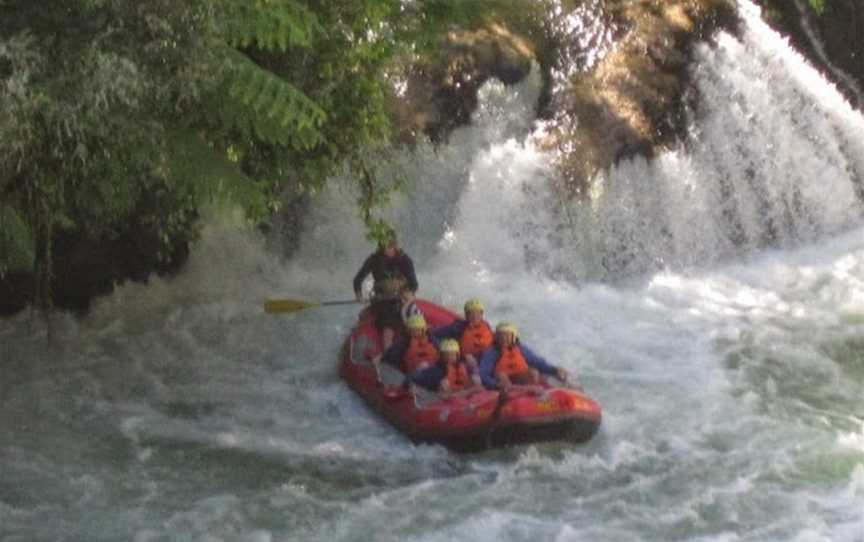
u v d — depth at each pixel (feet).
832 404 49.44
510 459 44.01
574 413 43.83
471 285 59.06
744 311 58.18
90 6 34.42
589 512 40.88
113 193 41.86
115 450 44.88
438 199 60.64
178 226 52.49
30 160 37.93
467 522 40.29
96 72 34.27
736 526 40.06
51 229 44.70
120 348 52.49
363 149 49.24
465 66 62.13
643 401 49.01
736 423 47.32
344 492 42.27
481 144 61.62
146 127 36.63
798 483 42.78
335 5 43.21
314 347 53.57
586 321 56.49
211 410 48.11
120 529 39.75
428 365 46.19
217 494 42.11
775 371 52.19
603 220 61.41
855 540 39.17
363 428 46.80
